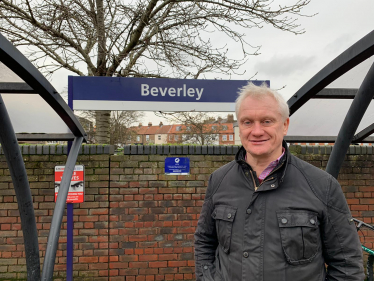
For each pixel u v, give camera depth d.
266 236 1.27
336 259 1.27
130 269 3.37
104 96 3.00
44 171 3.35
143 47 5.08
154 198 3.43
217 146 3.52
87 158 3.39
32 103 2.34
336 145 1.92
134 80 3.04
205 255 1.59
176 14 4.99
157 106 3.06
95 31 4.66
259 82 3.20
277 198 1.30
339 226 1.26
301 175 1.33
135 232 3.39
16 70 1.61
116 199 3.39
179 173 3.47
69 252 2.96
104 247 3.35
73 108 2.97
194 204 3.46
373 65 1.49
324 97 2.10
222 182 1.49
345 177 3.64
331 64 1.66
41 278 1.99
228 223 1.37
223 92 3.14
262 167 1.44
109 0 4.51
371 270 2.80
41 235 3.31
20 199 1.88
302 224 1.22
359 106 1.68
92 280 3.32
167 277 3.40
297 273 1.21
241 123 1.44
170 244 3.42
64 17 4.32
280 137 1.40
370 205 3.63
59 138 2.68
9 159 1.74
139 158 3.44
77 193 3.12
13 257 3.31
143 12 4.56
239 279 1.29
